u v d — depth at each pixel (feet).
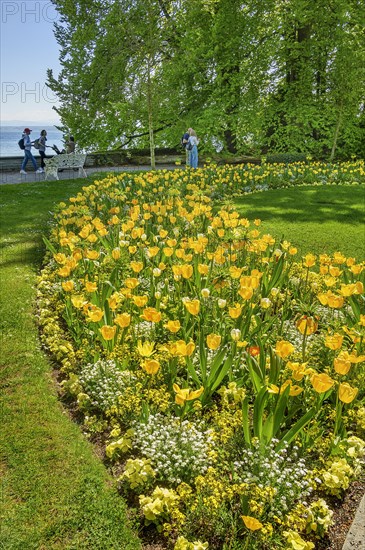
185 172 44.19
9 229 31.40
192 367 11.62
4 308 17.95
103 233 19.79
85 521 8.79
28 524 8.67
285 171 53.01
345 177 54.29
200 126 82.84
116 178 39.68
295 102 84.07
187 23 78.18
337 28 76.79
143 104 67.72
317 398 11.09
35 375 13.58
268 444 9.81
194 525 8.65
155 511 8.57
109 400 11.85
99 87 76.54
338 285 19.19
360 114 80.23
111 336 11.98
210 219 24.39
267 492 8.65
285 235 29.96
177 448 10.07
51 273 21.76
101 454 10.75
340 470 9.52
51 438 10.94
